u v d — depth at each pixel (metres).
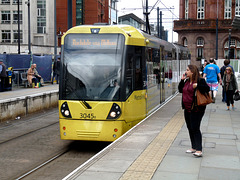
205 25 60.09
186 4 63.44
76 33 10.05
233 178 6.04
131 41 10.17
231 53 60.62
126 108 9.79
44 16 67.12
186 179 5.97
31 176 7.66
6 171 8.07
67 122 9.76
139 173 6.29
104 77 9.70
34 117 16.31
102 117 9.57
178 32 62.62
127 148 8.05
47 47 57.53
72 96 9.79
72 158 9.21
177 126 10.70
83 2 70.31
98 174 6.25
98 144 10.88
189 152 7.64
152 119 11.84
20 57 24.22
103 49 9.86
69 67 9.91
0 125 14.19
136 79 10.51
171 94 19.23
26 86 24.12
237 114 13.57
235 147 8.24
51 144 10.86
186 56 27.02
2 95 18.92
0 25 67.56
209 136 9.48
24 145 10.73
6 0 67.12
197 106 7.14
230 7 60.88
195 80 7.10
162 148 8.04
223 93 17.50
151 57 12.52
